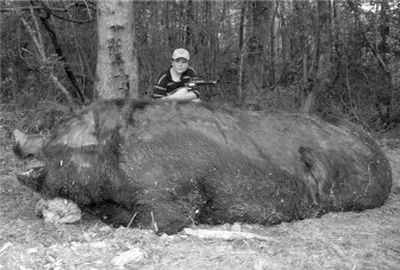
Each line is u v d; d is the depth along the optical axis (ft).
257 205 15.07
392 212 16.78
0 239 13.66
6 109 29.40
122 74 19.80
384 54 34.30
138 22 34.17
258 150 15.28
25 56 34.71
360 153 16.72
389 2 33.40
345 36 34.37
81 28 35.35
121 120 14.94
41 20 31.40
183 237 13.88
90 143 14.76
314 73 30.94
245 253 12.85
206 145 14.79
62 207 15.10
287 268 12.13
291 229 14.90
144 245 13.19
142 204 14.19
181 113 15.35
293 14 35.04
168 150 14.47
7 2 27.91
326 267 12.28
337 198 16.14
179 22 35.45
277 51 37.93
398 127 32.45
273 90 34.55
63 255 12.59
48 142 15.26
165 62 33.83
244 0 35.91
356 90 34.45
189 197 14.40
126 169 14.21
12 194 17.62
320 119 17.29
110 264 12.17
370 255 13.05
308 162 15.79
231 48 37.68
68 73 32.60
